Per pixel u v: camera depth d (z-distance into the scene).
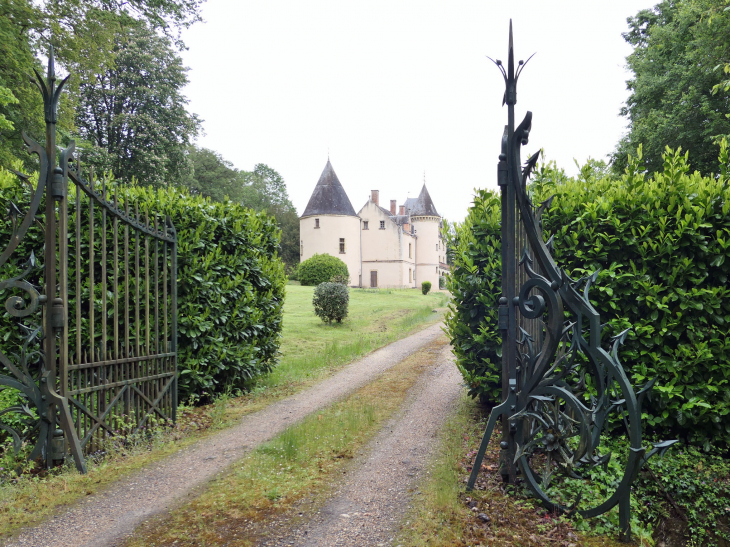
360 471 3.96
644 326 4.59
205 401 6.64
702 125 17.27
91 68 17.38
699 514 3.83
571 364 3.20
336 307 16.27
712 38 15.17
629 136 21.88
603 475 3.76
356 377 8.31
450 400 6.51
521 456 3.38
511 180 3.43
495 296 5.33
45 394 3.90
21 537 2.91
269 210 62.84
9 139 14.79
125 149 28.28
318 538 2.87
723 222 4.45
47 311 3.92
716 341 4.32
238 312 7.02
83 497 3.48
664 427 4.66
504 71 3.45
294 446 4.48
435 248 58.19
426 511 3.18
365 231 52.19
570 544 2.81
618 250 4.91
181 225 6.47
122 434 4.65
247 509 3.27
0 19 13.24
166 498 3.46
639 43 24.78
